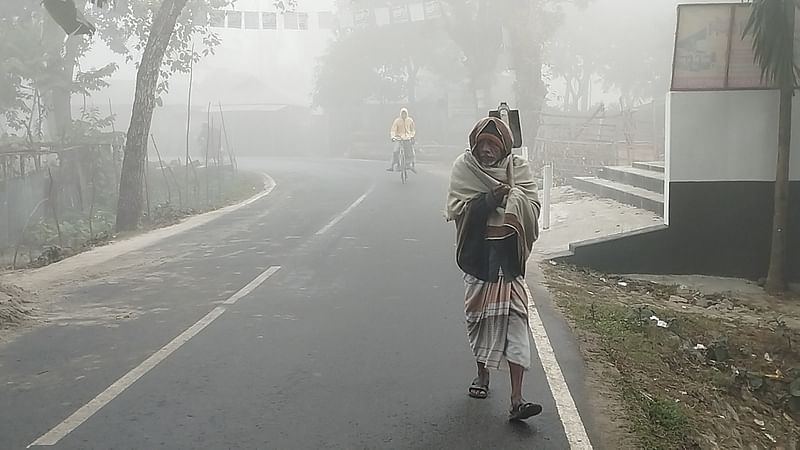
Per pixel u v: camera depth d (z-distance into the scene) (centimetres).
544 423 521
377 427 513
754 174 1096
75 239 1516
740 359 765
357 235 1328
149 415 534
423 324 763
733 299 996
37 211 1903
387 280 965
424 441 491
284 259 1116
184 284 962
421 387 588
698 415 593
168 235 1423
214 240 1326
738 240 1105
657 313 864
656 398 588
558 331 750
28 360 659
